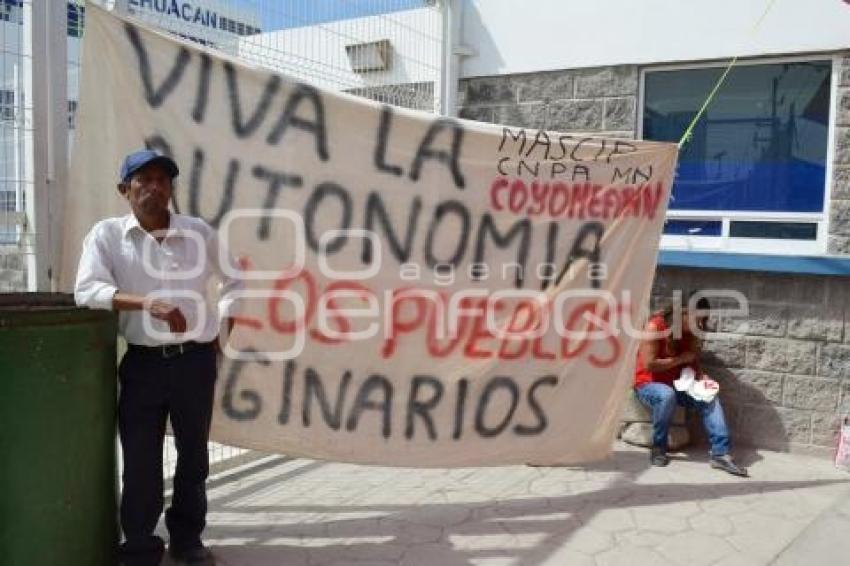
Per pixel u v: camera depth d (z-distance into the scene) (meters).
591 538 3.90
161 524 3.91
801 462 5.17
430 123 4.18
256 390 4.04
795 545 3.85
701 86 5.56
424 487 4.61
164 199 3.15
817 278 5.21
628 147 4.45
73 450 2.97
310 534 3.88
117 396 3.27
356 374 4.16
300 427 4.11
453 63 6.12
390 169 4.14
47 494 2.91
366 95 5.47
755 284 5.39
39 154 3.59
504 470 4.95
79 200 3.64
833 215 5.14
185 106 3.80
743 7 5.28
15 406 2.81
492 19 6.07
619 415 4.56
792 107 5.29
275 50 4.82
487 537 3.89
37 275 3.62
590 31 5.75
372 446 4.21
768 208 5.41
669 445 5.37
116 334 3.21
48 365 2.87
